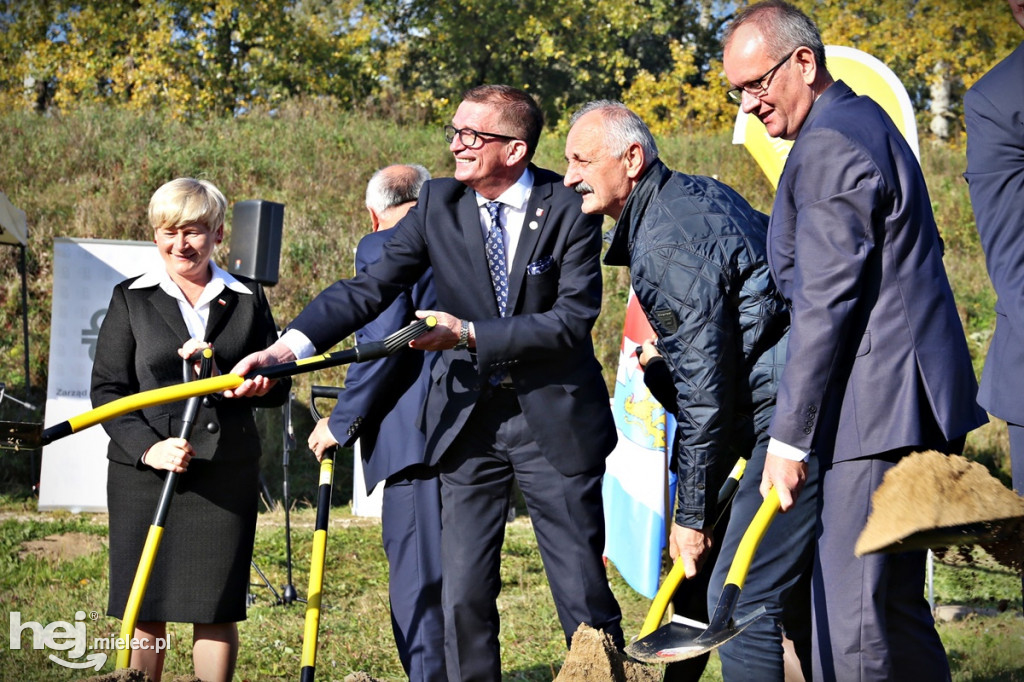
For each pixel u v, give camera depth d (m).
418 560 3.67
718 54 23.20
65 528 6.70
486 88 3.38
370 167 13.16
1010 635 5.03
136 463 3.31
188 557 3.35
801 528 3.06
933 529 2.53
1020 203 2.94
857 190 2.68
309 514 7.48
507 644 4.92
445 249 3.44
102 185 11.57
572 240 3.35
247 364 3.23
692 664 3.33
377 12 20.97
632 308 5.67
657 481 5.54
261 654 4.56
